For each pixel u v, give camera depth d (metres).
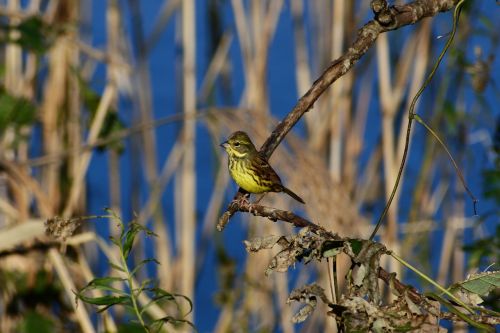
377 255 4.30
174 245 16.50
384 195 13.16
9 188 12.62
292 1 13.01
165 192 17.64
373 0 5.57
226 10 17.20
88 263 13.09
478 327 4.34
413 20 5.62
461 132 12.75
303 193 9.07
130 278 4.92
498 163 9.87
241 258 16.03
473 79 9.51
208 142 18.66
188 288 12.62
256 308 13.18
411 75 12.90
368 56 12.87
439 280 12.56
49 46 11.59
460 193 12.90
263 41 12.80
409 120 5.12
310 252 4.44
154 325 5.04
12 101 11.89
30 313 11.27
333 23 11.96
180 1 13.92
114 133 12.10
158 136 18.89
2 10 11.73
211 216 14.09
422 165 12.61
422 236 12.58
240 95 20.00
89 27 14.05
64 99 12.49
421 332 4.18
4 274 11.81
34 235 10.43
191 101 12.44
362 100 12.84
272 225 12.82
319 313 12.53
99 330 11.73
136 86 13.63
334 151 12.29
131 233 4.95
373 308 4.16
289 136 9.37
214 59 14.16
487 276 4.71
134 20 13.70
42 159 11.77
